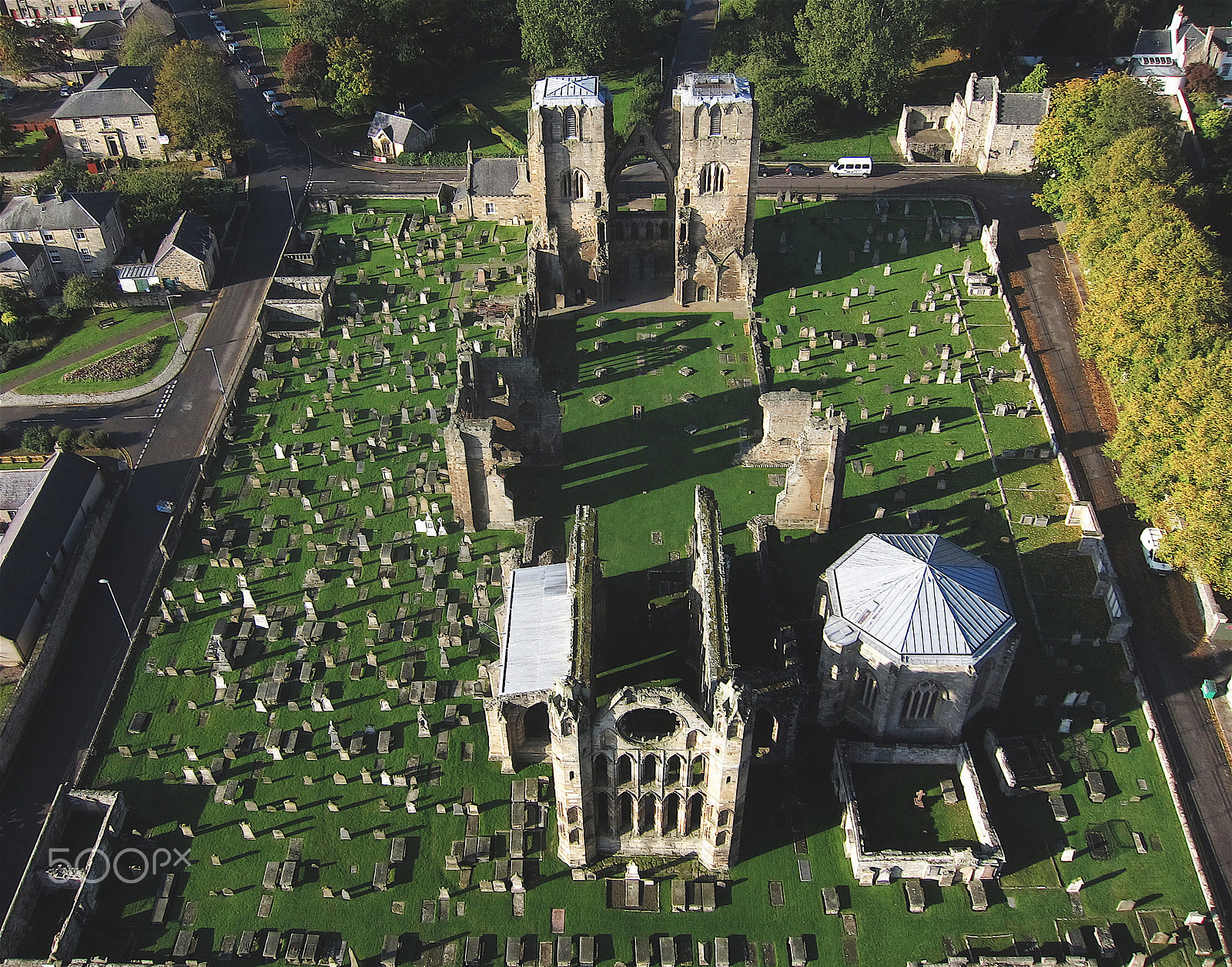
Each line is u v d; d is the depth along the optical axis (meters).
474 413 130.12
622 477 136.25
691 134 154.75
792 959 88.31
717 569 100.38
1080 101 177.12
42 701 112.00
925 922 90.94
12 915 90.00
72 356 161.62
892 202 191.25
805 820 98.38
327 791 101.50
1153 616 117.81
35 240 170.75
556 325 164.88
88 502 132.12
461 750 104.62
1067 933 89.62
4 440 146.00
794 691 101.00
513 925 91.06
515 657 101.31
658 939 90.00
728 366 154.75
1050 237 181.25
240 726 107.25
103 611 121.56
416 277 175.62
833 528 127.50
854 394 148.25
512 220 189.25
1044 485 133.12
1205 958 88.00
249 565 125.00
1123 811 98.62
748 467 137.50
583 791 88.56
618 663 111.69
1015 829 97.25
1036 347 157.62
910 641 96.69
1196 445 113.88
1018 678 110.06
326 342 161.75
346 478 135.75
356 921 91.38
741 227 162.62
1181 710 108.38
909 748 100.88
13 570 116.62
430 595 120.50
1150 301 135.00
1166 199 154.75
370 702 109.19
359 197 198.25
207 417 149.25
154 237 182.75
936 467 135.75
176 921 91.44
